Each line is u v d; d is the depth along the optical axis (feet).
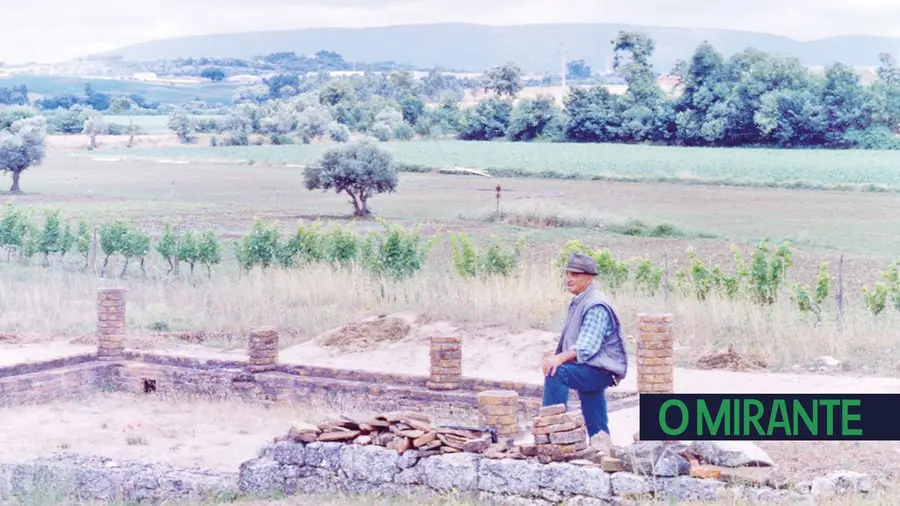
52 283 92.02
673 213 156.76
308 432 35.50
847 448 34.58
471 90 421.59
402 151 276.82
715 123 254.06
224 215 163.43
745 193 186.29
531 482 31.58
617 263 89.30
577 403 47.62
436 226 148.15
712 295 73.05
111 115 501.56
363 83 411.54
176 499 36.11
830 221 148.46
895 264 76.59
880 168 206.39
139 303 85.61
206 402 56.90
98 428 50.42
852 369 55.83
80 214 162.81
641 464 30.32
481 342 65.57
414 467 33.55
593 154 254.68
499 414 36.78
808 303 72.64
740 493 29.45
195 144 373.40
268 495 35.19
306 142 369.91
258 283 86.17
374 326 69.26
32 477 37.47
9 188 213.87
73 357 60.39
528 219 152.76
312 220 156.56
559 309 71.97
